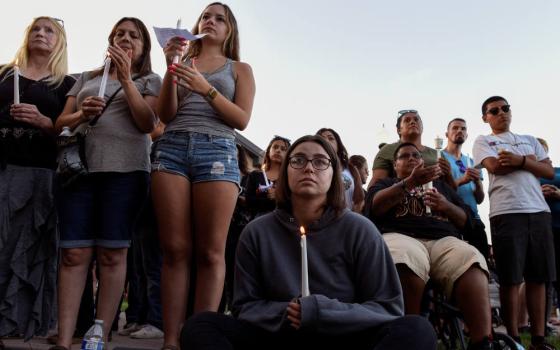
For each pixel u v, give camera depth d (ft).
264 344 7.35
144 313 15.03
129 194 10.11
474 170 15.24
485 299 10.32
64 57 11.57
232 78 10.60
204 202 9.66
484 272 10.50
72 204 9.85
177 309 9.62
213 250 9.66
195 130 9.94
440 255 10.96
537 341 13.58
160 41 9.70
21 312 10.26
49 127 10.57
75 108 11.02
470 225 11.98
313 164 7.96
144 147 10.49
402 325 6.62
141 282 15.14
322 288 7.56
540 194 14.05
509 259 13.55
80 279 9.82
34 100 10.84
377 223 12.19
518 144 15.05
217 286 9.61
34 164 10.62
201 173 9.73
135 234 14.61
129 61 10.02
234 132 10.48
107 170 9.93
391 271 7.66
